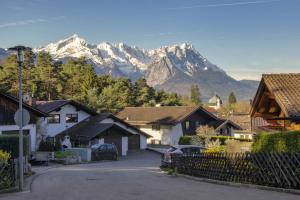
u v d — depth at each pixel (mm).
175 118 69000
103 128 57594
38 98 94688
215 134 61812
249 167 18875
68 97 97312
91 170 31391
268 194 15641
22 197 15820
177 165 26297
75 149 49188
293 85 22875
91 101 85250
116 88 98125
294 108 20875
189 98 197625
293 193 15797
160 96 112750
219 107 164875
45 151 46625
